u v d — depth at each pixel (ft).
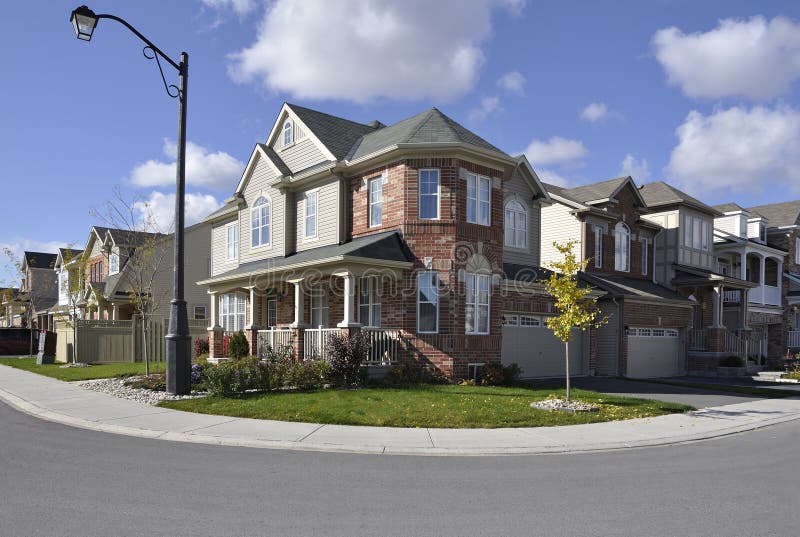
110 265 119.24
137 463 25.50
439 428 34.42
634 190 88.48
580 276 76.23
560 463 27.12
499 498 21.02
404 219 56.34
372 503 20.17
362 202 62.03
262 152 75.66
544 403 41.93
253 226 78.28
